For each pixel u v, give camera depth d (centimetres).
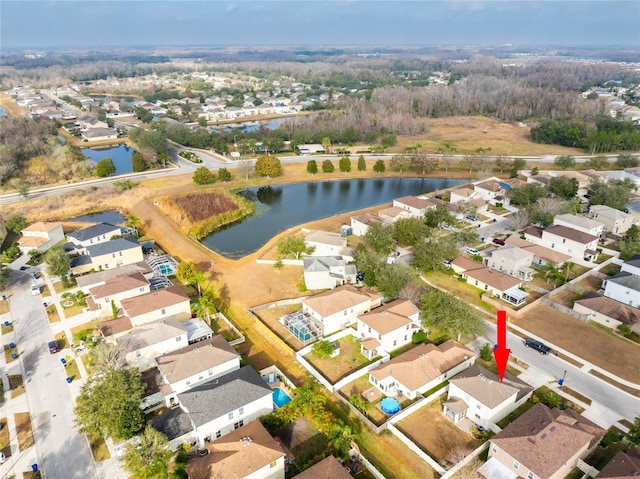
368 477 4634
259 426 4872
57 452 4938
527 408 5475
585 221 9925
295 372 6212
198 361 5747
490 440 4694
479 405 5206
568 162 15462
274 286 8388
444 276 8694
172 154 17700
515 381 5709
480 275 8281
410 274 7738
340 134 19762
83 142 19862
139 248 9044
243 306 7781
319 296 7206
